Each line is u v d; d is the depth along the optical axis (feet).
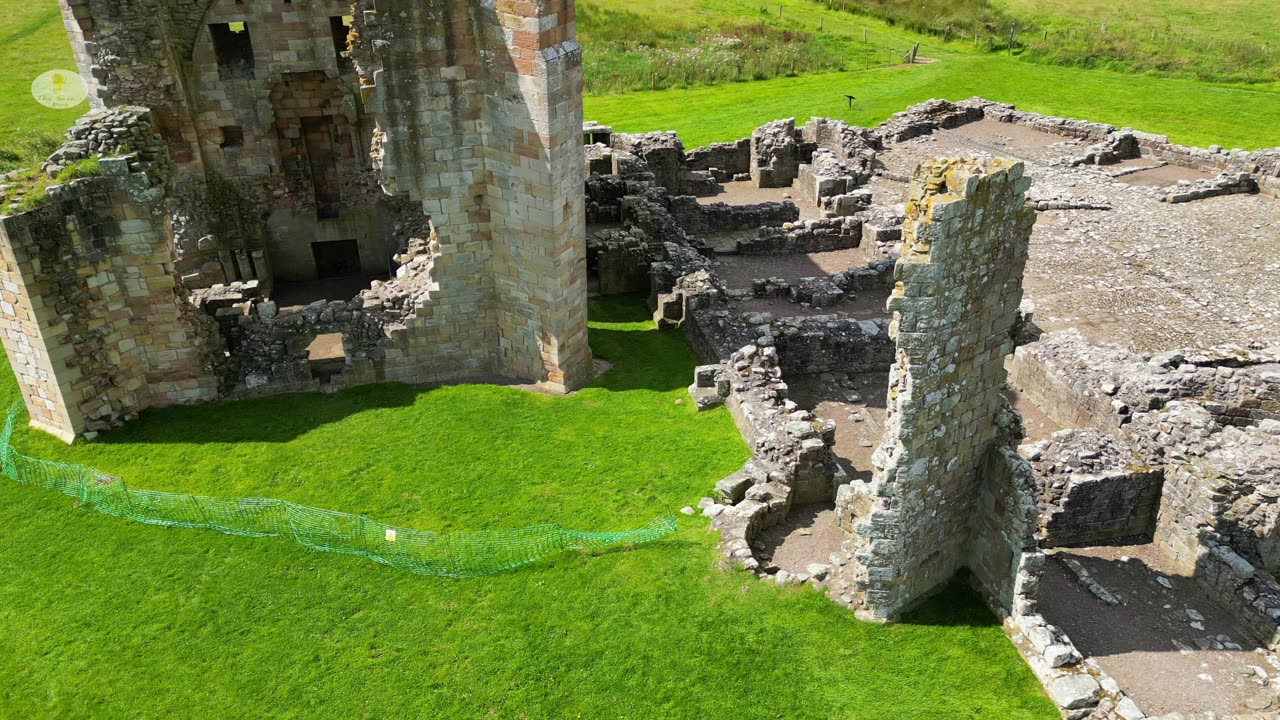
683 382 87.71
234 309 84.79
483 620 59.31
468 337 86.74
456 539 65.41
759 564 63.00
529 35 70.79
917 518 55.16
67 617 60.85
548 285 80.53
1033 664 54.39
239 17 94.17
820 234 123.75
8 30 219.61
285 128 102.68
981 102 184.24
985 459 57.98
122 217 74.59
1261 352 91.25
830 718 51.96
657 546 64.64
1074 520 66.59
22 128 165.27
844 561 62.69
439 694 54.34
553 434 78.79
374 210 107.76
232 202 102.68
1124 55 223.92
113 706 54.39
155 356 80.64
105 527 68.80
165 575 64.08
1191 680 55.88
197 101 97.50
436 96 74.90
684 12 261.44
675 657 55.88
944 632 57.36
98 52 90.43
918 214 47.24
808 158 154.71
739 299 107.04
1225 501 62.03
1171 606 61.87
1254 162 142.51
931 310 48.08
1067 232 129.80
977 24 254.68
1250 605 59.06
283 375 84.64
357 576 63.36
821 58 225.97
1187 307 107.04
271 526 67.87
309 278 111.04
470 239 81.82
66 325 74.69
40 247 71.31
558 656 56.34
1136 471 65.98
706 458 74.79
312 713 53.47
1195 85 204.44
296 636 58.85
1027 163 158.10
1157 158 158.51
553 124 73.82
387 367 86.07
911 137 173.17
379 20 71.10
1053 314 106.22
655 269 101.40
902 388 50.80
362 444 77.87
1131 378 77.25
